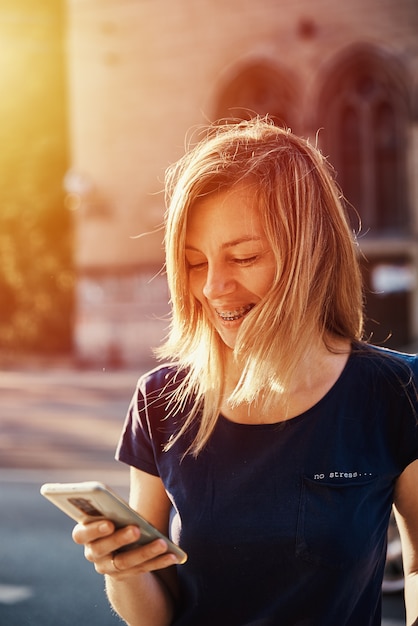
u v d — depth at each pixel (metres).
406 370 1.85
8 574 6.46
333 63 24.23
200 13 25.31
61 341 29.09
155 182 25.81
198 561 1.83
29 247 29.22
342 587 1.78
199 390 1.91
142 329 25.73
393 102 23.92
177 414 1.95
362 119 24.23
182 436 1.92
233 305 1.84
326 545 1.77
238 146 1.85
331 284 1.89
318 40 24.33
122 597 1.87
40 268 29.11
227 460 1.85
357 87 24.23
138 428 1.99
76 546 7.09
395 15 23.69
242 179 1.80
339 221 1.87
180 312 1.91
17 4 30.19
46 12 30.03
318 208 1.83
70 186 26.33
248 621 1.81
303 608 1.79
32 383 21.03
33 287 29.17
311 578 1.78
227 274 1.83
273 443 1.83
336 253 1.87
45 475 10.47
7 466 11.15
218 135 1.90
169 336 1.94
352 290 1.90
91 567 6.59
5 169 29.58
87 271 26.38
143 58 25.89
